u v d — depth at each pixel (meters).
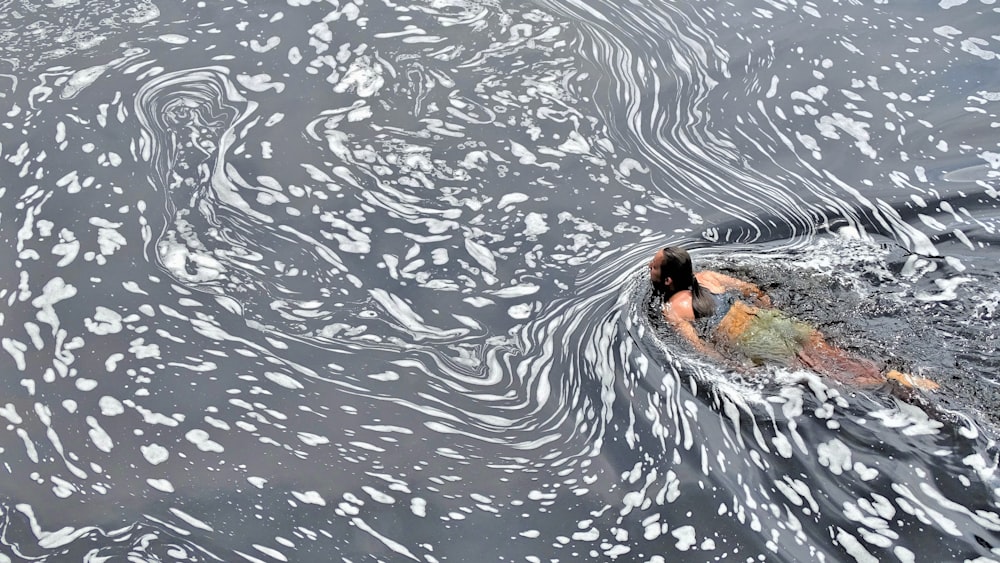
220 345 4.88
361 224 5.56
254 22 7.19
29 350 4.82
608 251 5.36
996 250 5.12
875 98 6.36
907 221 5.39
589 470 4.21
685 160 5.96
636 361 4.63
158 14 7.34
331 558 3.89
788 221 5.47
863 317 4.68
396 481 4.21
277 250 5.41
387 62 6.76
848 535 3.73
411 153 6.03
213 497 4.16
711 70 6.70
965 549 3.62
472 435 4.42
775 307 4.75
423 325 4.99
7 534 4.00
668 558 3.79
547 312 5.02
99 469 4.29
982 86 6.39
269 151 6.04
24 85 6.59
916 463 3.94
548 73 6.67
